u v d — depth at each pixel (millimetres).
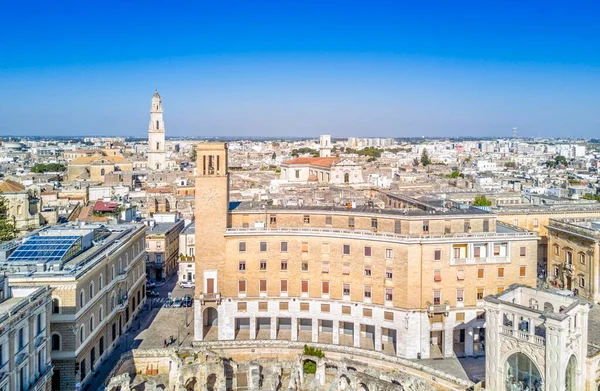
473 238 112500
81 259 99312
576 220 142500
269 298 120062
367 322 115812
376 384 91812
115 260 114750
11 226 160500
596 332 95312
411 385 92062
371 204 139750
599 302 122938
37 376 77938
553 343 76000
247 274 119938
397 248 112188
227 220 120750
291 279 119812
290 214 122688
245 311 120125
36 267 91938
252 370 97188
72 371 90250
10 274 89938
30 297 76688
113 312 111312
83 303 94312
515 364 82688
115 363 102875
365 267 115750
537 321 78625
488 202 199125
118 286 115875
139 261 136375
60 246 99750
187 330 123688
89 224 132625
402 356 112062
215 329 126062
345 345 114562
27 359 74438
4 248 99875
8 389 68312
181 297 150625
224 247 119500
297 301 119812
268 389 92625
